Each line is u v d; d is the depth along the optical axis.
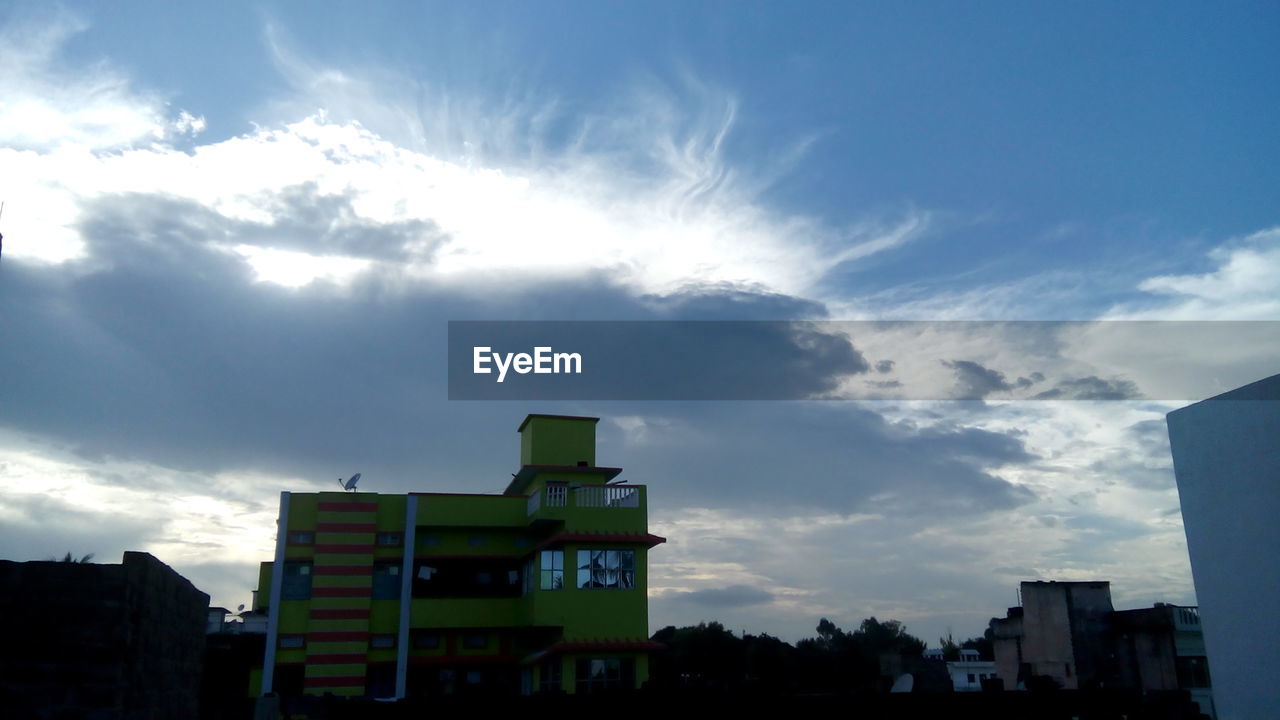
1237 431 18.42
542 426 37.38
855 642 64.38
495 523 35.56
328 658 32.59
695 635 58.53
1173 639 34.06
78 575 11.02
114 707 10.73
